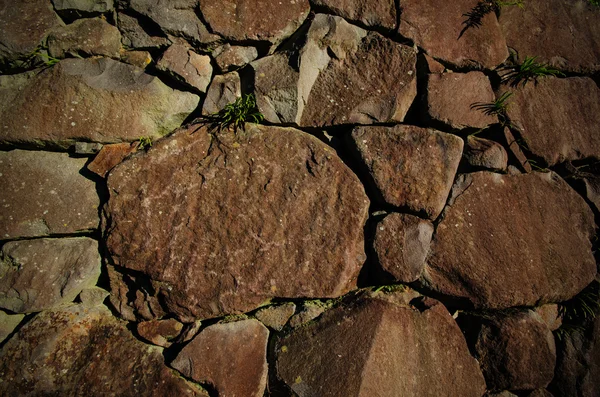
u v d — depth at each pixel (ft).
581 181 4.35
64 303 3.24
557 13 4.37
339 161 3.56
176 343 3.29
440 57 3.81
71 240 3.29
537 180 4.12
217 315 3.32
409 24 3.74
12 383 2.98
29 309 3.14
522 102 4.11
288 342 3.35
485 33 3.97
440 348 3.61
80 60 3.33
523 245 3.92
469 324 3.81
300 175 3.49
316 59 3.52
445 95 3.76
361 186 3.57
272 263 3.37
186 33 3.35
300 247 3.41
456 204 3.76
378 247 3.52
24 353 3.04
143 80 3.37
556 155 4.22
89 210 3.30
